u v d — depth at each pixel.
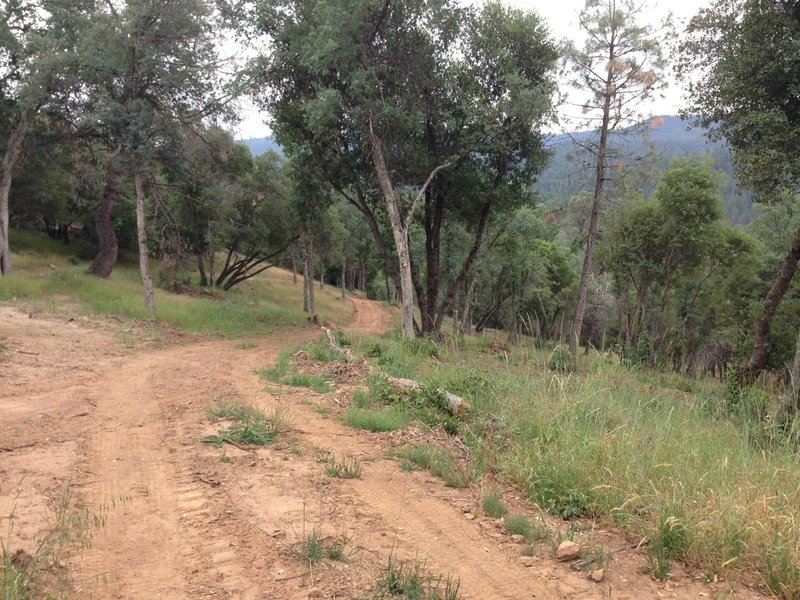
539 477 5.13
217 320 21.83
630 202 21.69
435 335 19.16
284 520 4.19
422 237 33.44
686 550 3.87
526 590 3.42
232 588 3.22
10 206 36.41
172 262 30.53
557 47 19.73
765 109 13.83
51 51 21.19
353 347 14.17
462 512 4.60
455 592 3.17
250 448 5.98
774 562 3.64
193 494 4.65
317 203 24.78
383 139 18.70
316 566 3.50
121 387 9.20
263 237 35.31
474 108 18.58
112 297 21.34
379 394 8.48
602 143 19.06
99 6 22.55
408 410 7.74
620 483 4.78
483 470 5.59
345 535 3.97
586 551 3.95
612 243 28.42
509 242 31.78
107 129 22.19
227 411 7.29
